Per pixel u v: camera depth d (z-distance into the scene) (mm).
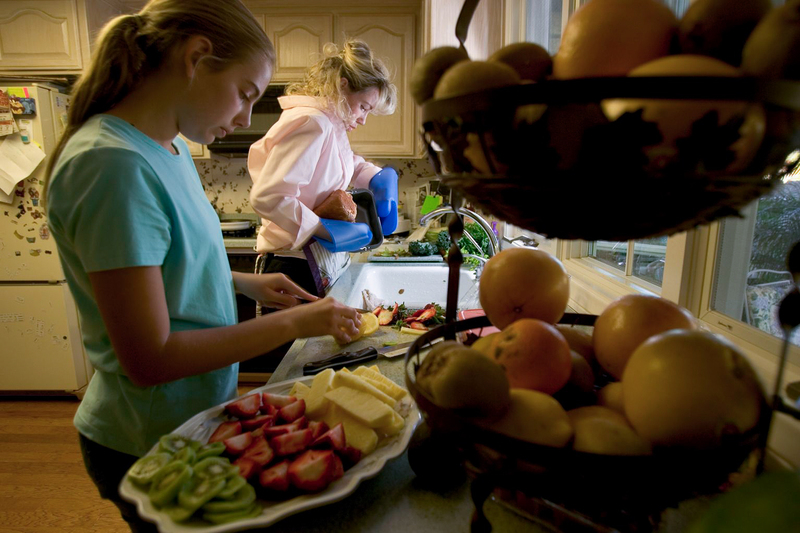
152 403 740
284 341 722
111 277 582
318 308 758
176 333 639
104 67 685
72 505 1683
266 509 438
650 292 915
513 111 257
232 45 710
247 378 2631
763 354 585
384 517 452
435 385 306
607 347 379
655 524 337
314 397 606
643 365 300
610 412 331
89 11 2518
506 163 272
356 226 1594
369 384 605
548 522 397
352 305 1305
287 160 1491
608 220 263
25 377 2512
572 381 381
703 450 274
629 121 233
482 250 1823
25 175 2271
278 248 1617
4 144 2260
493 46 1948
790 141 256
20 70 2551
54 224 650
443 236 1941
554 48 1488
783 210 653
